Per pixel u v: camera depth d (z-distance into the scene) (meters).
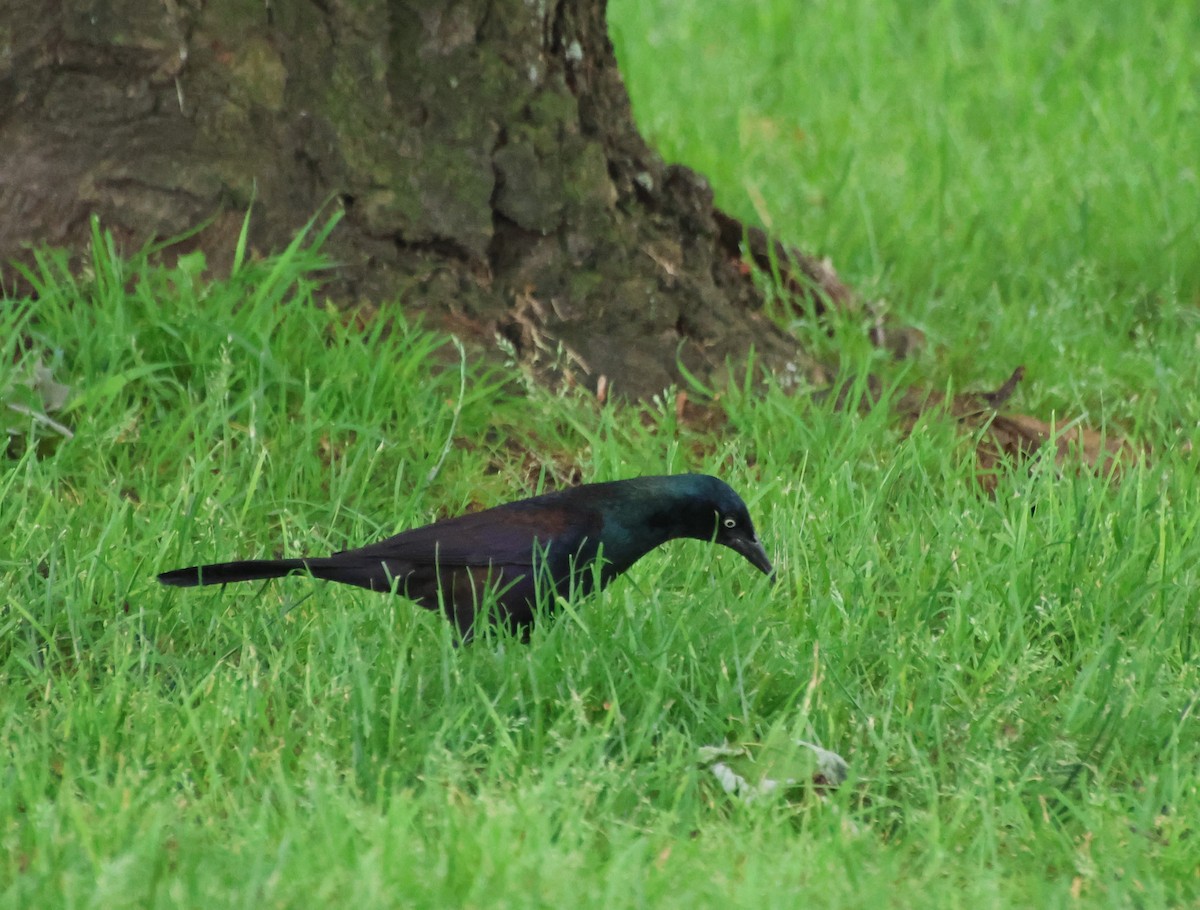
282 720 7.70
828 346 13.29
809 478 11.06
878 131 19.55
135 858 6.21
